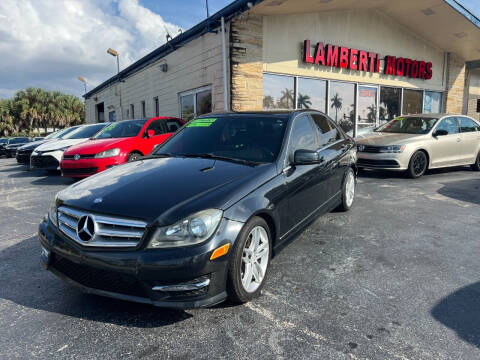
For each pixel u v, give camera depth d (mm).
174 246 2150
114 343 2139
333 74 10891
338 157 4418
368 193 6238
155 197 2412
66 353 2049
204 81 10500
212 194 2424
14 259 3486
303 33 10109
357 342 2119
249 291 2531
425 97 13805
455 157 8273
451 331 2225
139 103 16531
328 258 3400
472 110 16812
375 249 3623
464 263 3271
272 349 2061
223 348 2074
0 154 24547
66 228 2496
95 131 10406
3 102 37844
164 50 12773
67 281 2443
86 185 2846
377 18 11656
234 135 3557
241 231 2375
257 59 9312
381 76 12133
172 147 3709
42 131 40812
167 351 2057
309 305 2545
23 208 5633
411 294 2697
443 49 13766
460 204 5457
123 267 2158
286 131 3400
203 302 2215
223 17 8766
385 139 7707
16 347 2107
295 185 3176
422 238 3949
